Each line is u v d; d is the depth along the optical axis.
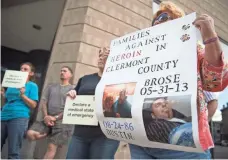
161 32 1.09
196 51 0.93
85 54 3.38
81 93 1.95
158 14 1.23
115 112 1.06
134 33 1.21
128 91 1.04
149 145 1.01
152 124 0.94
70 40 3.52
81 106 1.90
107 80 1.17
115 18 3.38
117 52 1.23
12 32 7.37
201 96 0.91
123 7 3.35
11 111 2.58
